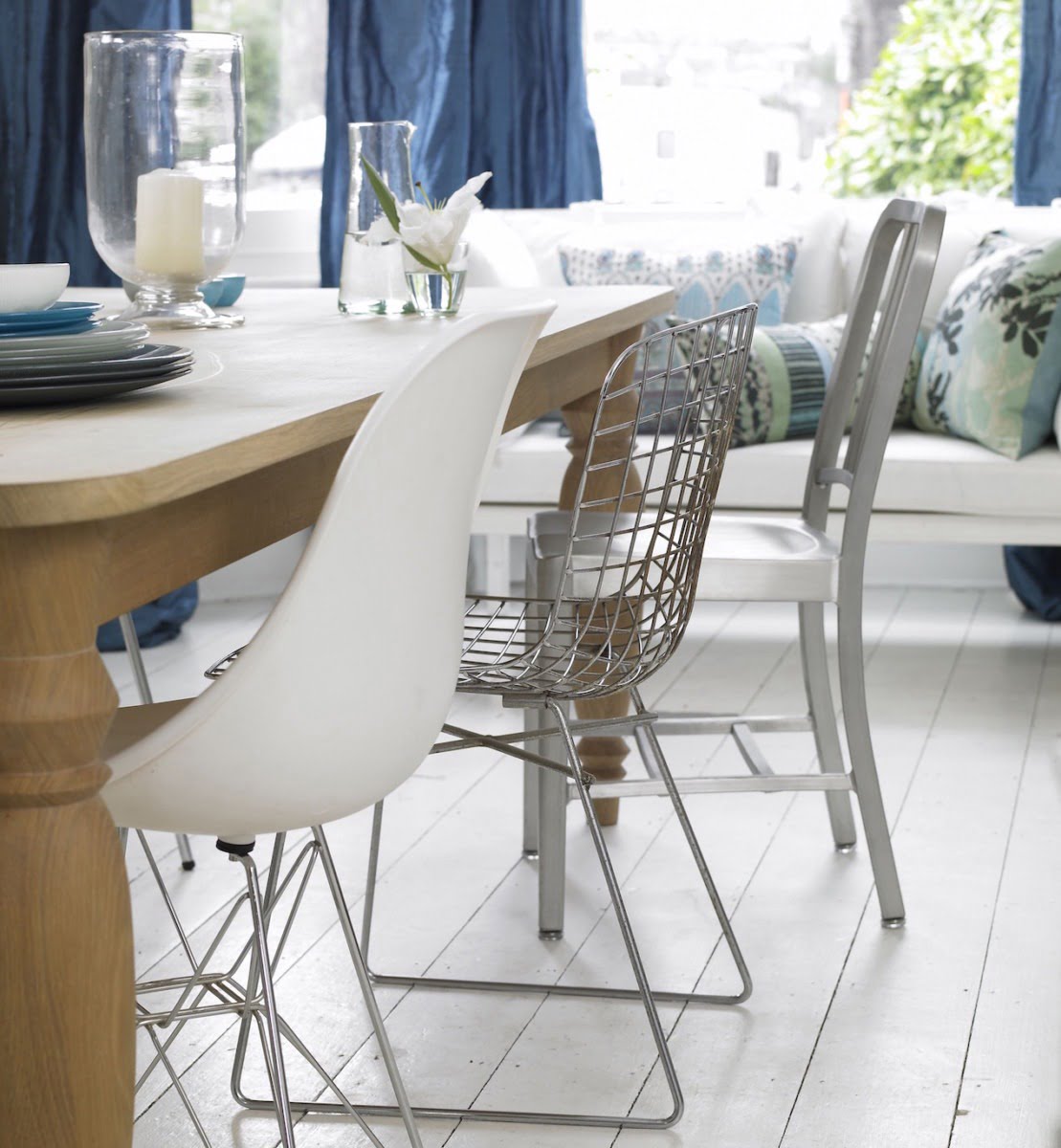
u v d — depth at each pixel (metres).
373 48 3.86
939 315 3.49
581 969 1.99
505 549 3.50
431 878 2.30
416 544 1.11
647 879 2.29
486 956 2.03
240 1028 1.64
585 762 2.46
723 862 2.35
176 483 0.91
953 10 4.06
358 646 1.09
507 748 1.66
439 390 1.06
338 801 1.13
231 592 4.09
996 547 4.11
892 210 2.17
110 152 1.86
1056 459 3.17
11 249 3.62
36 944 0.91
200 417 1.10
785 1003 1.89
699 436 1.66
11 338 1.27
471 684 1.65
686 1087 1.70
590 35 4.21
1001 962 1.98
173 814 1.09
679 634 1.71
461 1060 1.76
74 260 3.68
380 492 1.05
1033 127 3.82
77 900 0.91
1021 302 3.21
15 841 0.91
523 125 3.99
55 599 0.88
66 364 1.16
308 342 1.69
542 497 3.30
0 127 3.58
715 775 2.73
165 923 2.14
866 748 2.07
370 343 1.66
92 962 0.92
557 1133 1.61
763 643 3.63
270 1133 1.61
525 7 3.93
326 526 1.03
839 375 2.29
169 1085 1.71
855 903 2.18
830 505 3.21
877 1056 1.75
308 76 4.12
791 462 3.23
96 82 1.86
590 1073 1.73
